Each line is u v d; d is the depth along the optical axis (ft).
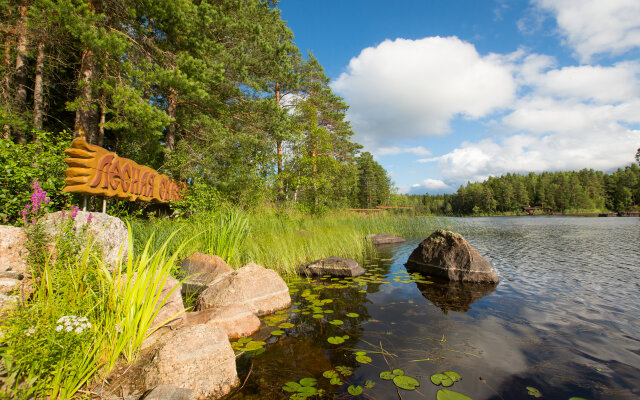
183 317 10.16
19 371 5.73
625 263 22.91
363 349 9.04
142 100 24.45
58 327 6.04
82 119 25.26
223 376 7.21
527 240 39.65
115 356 7.32
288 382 7.31
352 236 31.50
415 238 43.60
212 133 35.60
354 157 92.94
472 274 17.79
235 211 23.72
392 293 15.31
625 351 8.79
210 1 36.70
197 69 27.94
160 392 6.12
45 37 25.53
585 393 6.73
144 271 8.54
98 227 13.26
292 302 13.89
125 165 20.79
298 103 67.31
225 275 14.29
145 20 28.81
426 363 8.14
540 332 10.21
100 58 22.67
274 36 45.60
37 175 15.64
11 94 27.35
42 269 8.77
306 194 58.29
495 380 7.29
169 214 31.32
